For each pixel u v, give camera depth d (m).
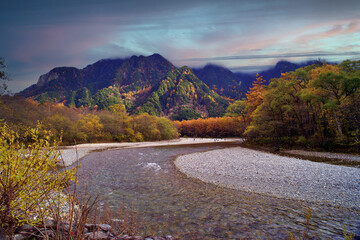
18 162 3.48
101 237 4.72
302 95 34.81
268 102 43.25
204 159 26.53
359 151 28.58
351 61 34.84
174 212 9.65
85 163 25.62
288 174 16.61
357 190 12.41
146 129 84.19
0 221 3.35
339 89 33.28
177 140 89.62
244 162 22.86
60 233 3.74
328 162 23.73
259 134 46.91
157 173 19.08
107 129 74.69
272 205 10.56
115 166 23.23
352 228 7.90
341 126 33.97
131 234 6.65
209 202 11.10
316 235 7.35
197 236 7.29
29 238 3.74
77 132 63.25
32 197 3.60
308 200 11.20
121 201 11.26
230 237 7.24
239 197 11.93
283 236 7.30
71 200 3.67
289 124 43.72
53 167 3.74
